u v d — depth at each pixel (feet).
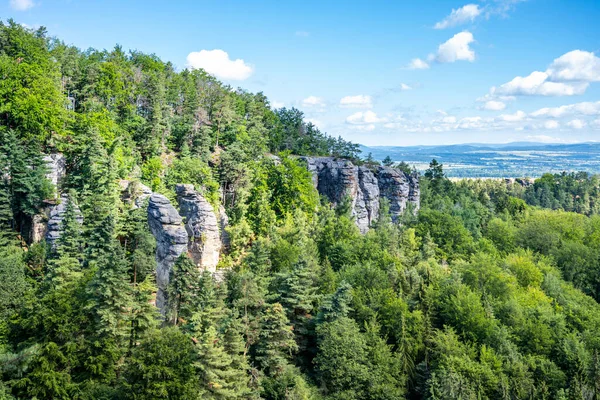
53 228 209.97
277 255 244.22
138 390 127.95
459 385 167.32
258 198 313.12
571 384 178.40
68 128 283.79
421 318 201.67
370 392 170.50
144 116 362.33
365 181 461.37
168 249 202.49
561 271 329.93
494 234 397.39
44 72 278.05
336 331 179.83
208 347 136.77
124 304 152.15
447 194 561.84
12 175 221.05
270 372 169.78
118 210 231.09
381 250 289.12
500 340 195.62
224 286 179.11
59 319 141.49
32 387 129.59
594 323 227.20
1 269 171.83
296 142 518.78
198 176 299.17
